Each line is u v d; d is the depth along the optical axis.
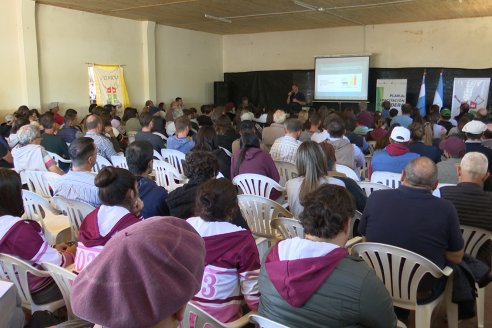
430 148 4.21
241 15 9.27
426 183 2.11
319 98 11.37
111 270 0.62
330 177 2.79
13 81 7.59
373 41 10.75
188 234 0.69
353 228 2.82
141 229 0.67
